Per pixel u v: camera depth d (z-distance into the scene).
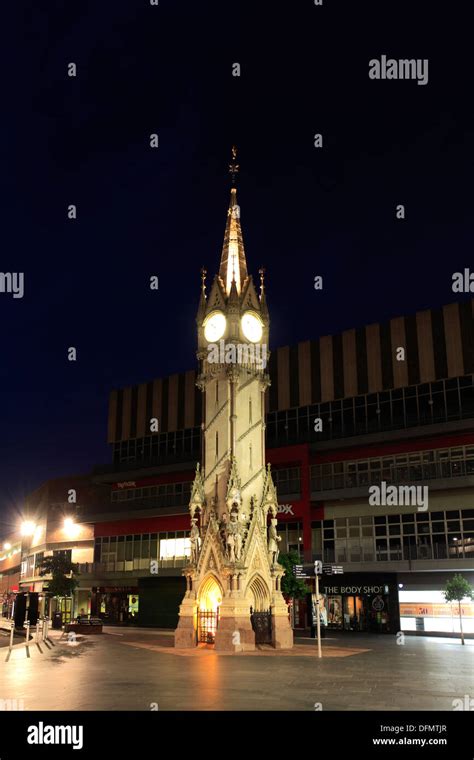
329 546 56.78
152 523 68.31
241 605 32.69
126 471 71.38
